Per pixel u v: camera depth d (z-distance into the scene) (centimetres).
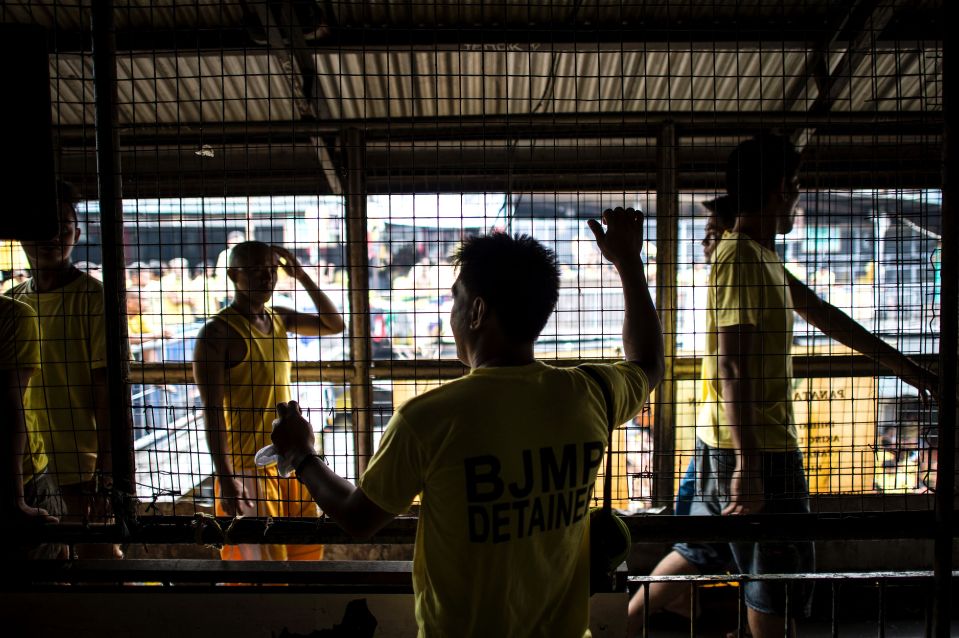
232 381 247
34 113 159
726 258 211
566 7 277
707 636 287
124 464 171
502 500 114
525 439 115
